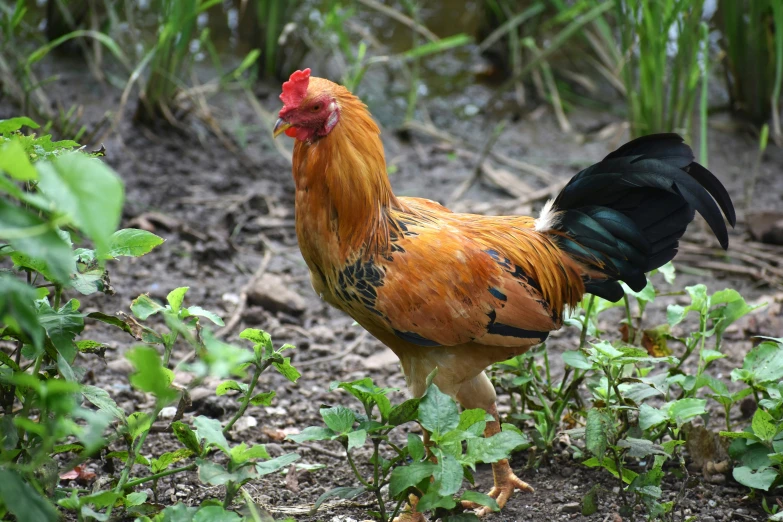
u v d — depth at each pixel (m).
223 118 9.43
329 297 4.48
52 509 2.95
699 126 9.62
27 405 3.44
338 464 4.93
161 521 3.31
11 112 8.39
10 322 2.76
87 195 2.30
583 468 4.80
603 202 4.79
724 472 4.64
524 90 10.73
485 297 4.23
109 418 3.11
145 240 3.61
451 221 4.60
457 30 11.80
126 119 8.89
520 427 5.04
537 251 4.64
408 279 4.14
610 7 9.23
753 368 4.55
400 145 9.52
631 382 4.46
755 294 7.09
